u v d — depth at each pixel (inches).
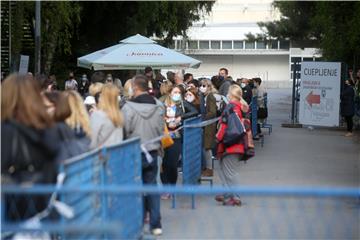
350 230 609.3
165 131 652.7
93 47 2393.0
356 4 1867.6
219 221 658.2
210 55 6786.4
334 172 1028.5
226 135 734.5
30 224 333.1
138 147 542.9
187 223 650.8
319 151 1317.7
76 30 2185.0
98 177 428.5
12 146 368.8
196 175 807.1
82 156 397.7
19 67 1378.0
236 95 745.6
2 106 374.9
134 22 2338.8
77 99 492.1
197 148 814.5
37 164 372.5
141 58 1218.0
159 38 2615.7
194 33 5255.9
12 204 373.4
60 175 356.5
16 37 1551.4
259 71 6791.3
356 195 335.0
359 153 1290.6
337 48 2194.9
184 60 1233.4
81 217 386.6
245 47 6737.2
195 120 807.1
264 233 598.9
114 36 2390.5
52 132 376.2
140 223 534.0
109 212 437.7
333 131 1796.3
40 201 373.4
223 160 745.6
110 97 536.7
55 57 2182.6
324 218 661.9
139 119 593.3
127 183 502.0
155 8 2361.0
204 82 1038.4
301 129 1844.2
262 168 1061.8
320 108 1818.4
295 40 3732.8
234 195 738.2
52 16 1770.4
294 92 1956.2
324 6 2114.9
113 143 528.7
